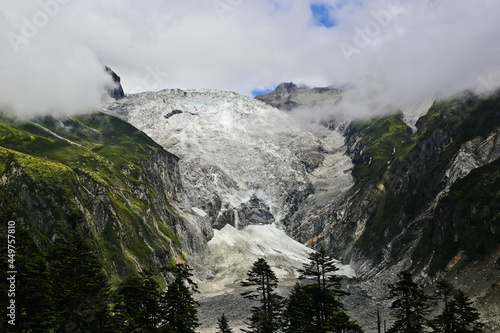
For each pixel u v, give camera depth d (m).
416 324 80.81
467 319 80.19
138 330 74.56
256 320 86.81
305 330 78.94
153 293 79.25
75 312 73.44
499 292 108.38
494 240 131.88
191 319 79.88
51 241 139.00
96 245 150.25
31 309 66.38
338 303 80.12
